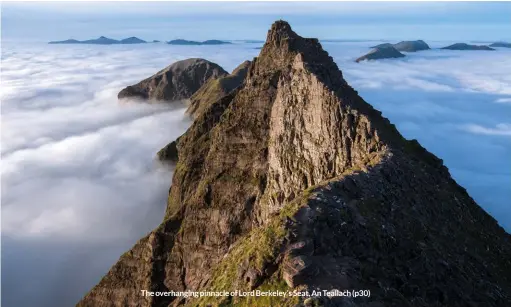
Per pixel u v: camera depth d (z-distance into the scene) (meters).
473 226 54.69
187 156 121.50
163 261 89.12
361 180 48.00
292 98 78.31
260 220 79.56
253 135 91.00
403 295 36.78
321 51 98.44
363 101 74.06
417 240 43.94
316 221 39.53
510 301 43.16
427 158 65.31
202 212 89.75
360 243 39.16
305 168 68.50
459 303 39.75
